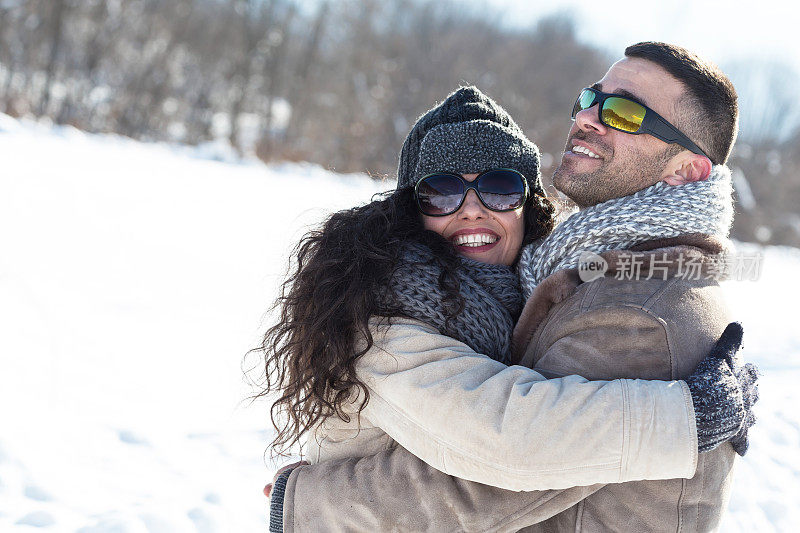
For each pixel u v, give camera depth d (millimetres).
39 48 28875
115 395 4227
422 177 1805
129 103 31031
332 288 1583
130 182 11977
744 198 31562
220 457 3658
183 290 6699
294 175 17359
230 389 4562
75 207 9297
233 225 10234
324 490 1566
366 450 1637
